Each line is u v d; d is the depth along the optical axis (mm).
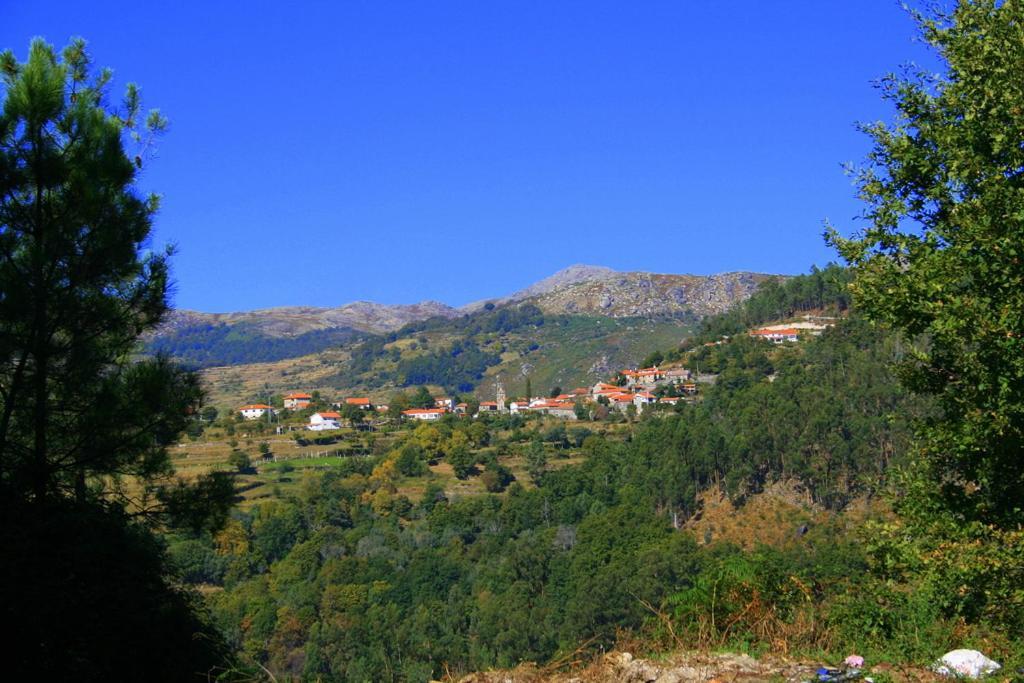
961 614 8539
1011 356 7984
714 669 6750
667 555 49531
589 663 7262
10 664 8859
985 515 8820
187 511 11977
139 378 11539
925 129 9977
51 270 11250
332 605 53406
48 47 12031
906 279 9266
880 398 64125
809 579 9188
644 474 71000
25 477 10547
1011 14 9148
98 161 11625
